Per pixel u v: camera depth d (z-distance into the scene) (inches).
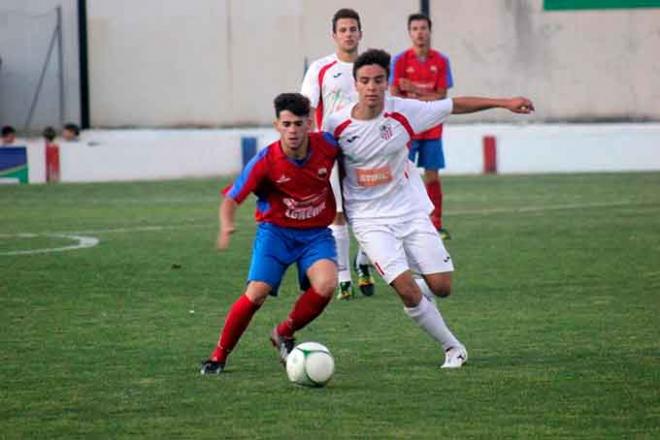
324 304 1018.7
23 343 1159.6
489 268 1601.9
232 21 3356.3
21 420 874.1
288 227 1018.1
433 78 1971.0
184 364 1059.9
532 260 1663.4
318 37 3341.5
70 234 2015.3
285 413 882.8
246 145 3144.7
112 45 3376.0
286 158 995.3
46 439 826.2
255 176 995.9
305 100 985.5
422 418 865.5
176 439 821.2
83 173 3112.7
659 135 3063.5
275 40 3353.8
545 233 1939.0
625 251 1731.1
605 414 873.5
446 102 1064.8
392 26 3294.8
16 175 3107.8
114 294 1444.4
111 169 3117.6
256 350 1118.4
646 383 966.4
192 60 3376.0
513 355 1081.4
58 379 1004.6
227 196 999.0
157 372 1028.5
